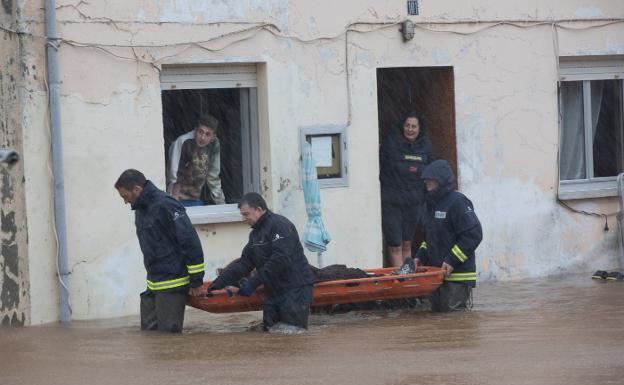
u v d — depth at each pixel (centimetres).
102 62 1612
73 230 1596
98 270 1617
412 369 1122
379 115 2073
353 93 1833
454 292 1579
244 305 1448
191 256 1389
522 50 1991
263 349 1270
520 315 1537
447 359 1177
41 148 1560
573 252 2062
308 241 1738
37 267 1559
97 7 1605
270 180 1769
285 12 1767
